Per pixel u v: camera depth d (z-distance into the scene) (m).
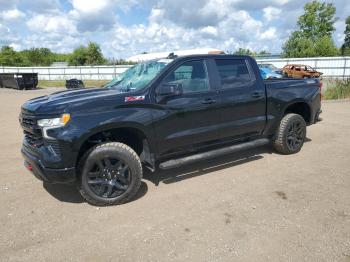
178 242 3.34
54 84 40.62
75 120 3.93
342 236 3.35
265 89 5.59
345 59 37.66
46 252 3.26
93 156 4.04
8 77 32.22
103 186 4.16
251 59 5.54
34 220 3.90
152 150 4.52
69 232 3.61
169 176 5.18
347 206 4.00
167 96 4.53
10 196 4.60
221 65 5.14
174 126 4.62
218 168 5.47
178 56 4.93
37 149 4.06
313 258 3.02
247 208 4.02
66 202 4.37
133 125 4.27
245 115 5.38
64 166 3.93
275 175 5.09
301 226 3.56
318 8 63.09
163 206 4.16
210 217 3.83
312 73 32.19
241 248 3.21
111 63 54.44
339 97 14.91
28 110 4.10
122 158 4.16
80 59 81.62
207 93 4.89
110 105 4.12
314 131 8.07
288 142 6.03
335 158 5.84
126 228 3.66
